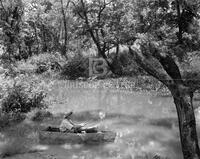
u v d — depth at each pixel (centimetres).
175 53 2200
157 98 2161
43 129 1298
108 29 3884
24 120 1509
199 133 1202
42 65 3916
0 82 1678
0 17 3762
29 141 1146
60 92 2508
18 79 1784
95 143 1119
